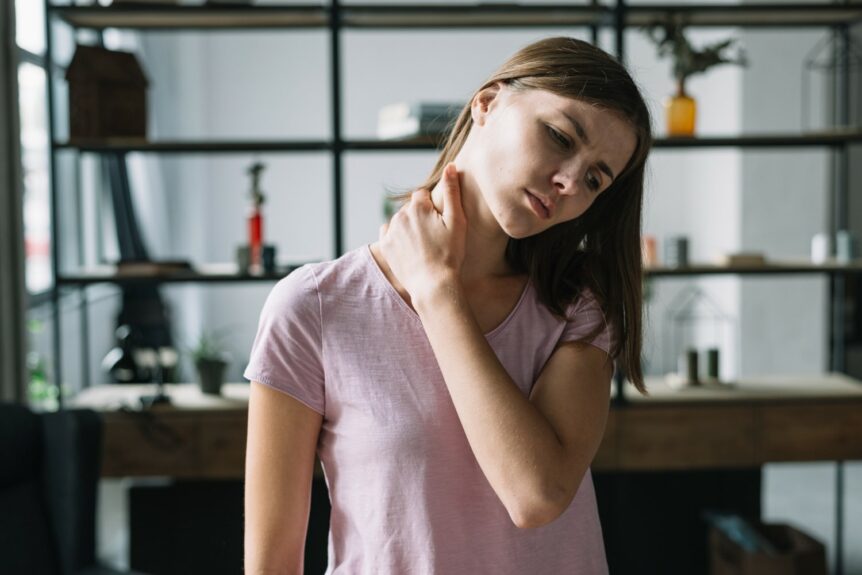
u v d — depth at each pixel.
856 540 4.07
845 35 3.76
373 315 0.99
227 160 6.68
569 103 0.92
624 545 3.51
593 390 1.02
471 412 0.93
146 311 4.72
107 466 3.21
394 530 0.98
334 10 3.32
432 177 1.05
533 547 1.02
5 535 2.19
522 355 1.04
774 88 5.34
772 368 5.53
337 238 3.36
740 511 3.52
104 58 3.32
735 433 3.37
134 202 5.27
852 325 6.51
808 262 3.67
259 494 0.99
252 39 6.64
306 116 6.70
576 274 1.07
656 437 3.35
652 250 3.62
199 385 3.43
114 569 2.29
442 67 6.77
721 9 3.40
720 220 5.87
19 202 3.17
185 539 3.28
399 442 0.97
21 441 2.30
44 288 4.16
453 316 0.95
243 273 3.38
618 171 0.96
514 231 0.95
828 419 3.38
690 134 3.49
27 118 4.20
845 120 3.80
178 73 6.08
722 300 5.86
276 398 0.99
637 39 6.54
